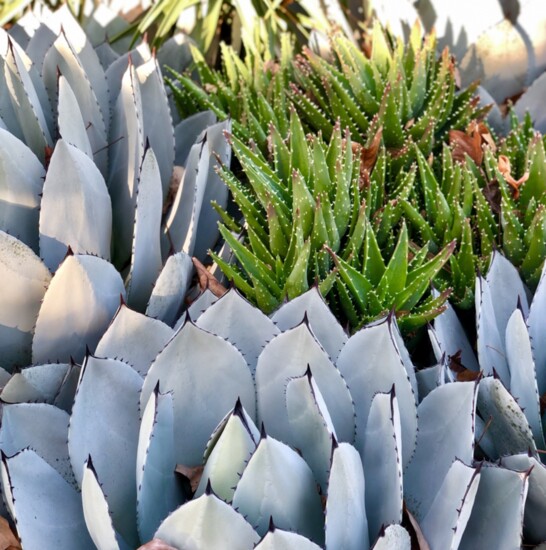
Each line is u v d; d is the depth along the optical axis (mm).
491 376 975
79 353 1089
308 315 1013
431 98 1397
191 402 966
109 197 1152
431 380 1009
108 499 943
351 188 1190
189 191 1185
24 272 1055
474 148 1339
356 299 1100
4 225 1119
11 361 1113
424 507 936
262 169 1178
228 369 965
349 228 1169
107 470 948
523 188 1229
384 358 955
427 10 1604
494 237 1178
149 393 955
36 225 1143
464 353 1113
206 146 1164
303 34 1704
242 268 1188
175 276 1094
